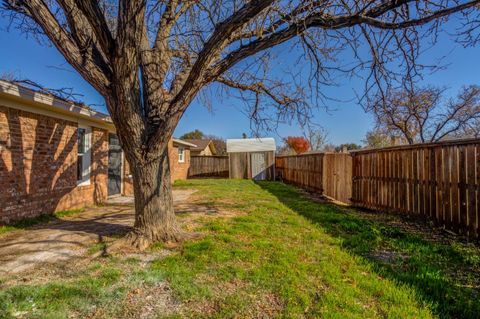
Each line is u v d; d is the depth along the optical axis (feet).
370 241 13.58
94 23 10.69
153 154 12.73
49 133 20.04
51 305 7.76
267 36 12.32
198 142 93.09
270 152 59.93
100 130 27.04
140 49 12.33
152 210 12.98
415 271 10.08
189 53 16.87
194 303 7.97
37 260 11.16
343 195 27.53
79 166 24.52
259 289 8.72
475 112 30.32
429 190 16.80
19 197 17.38
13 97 16.07
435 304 7.79
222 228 15.66
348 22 11.73
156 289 8.76
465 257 11.25
